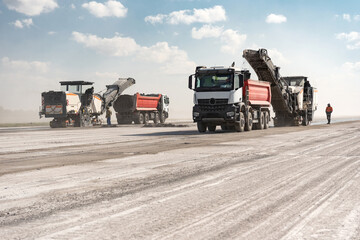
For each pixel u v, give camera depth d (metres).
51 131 26.17
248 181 7.05
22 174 8.02
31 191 6.32
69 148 13.52
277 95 27.89
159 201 5.52
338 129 24.59
